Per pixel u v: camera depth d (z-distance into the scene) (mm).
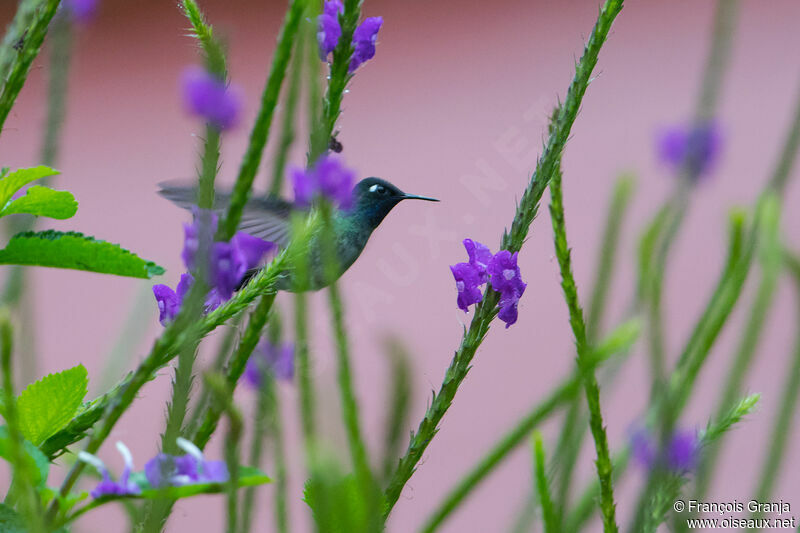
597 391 4188
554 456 4211
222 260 4176
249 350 4188
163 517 4148
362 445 3475
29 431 4180
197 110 4180
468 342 4219
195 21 4180
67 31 4340
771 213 4234
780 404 4242
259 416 4188
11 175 4199
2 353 3857
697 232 5359
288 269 4188
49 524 4148
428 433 4199
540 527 4211
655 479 4203
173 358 4172
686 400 4199
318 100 4176
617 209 4262
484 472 4078
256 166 4180
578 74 4223
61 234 4199
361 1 4215
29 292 4293
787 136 4297
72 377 4180
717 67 4410
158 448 4172
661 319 4203
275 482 4172
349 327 3850
